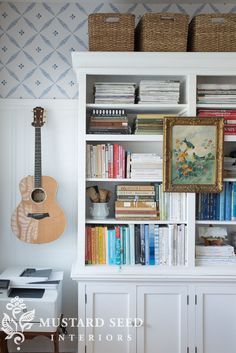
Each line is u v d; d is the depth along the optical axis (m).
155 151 2.88
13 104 2.84
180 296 2.47
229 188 2.60
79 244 2.48
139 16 2.88
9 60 2.85
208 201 2.60
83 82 2.46
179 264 2.53
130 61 2.45
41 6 2.86
